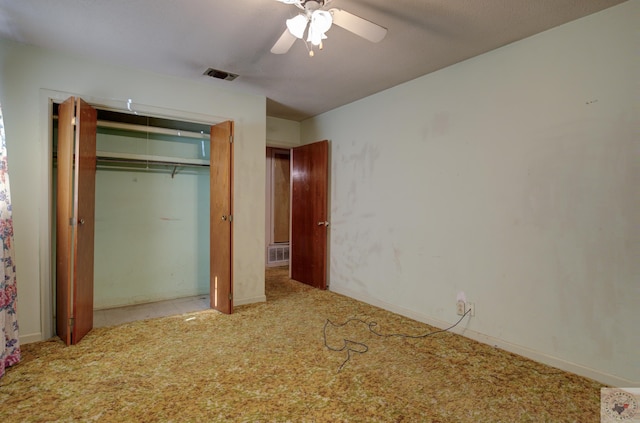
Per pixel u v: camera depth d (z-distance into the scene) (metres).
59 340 2.72
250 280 3.87
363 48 2.67
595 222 2.19
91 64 2.91
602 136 2.16
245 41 2.56
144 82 3.16
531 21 2.27
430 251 3.21
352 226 4.15
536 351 2.46
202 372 2.24
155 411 1.82
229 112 3.67
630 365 2.05
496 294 2.70
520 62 2.54
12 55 2.59
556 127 2.36
